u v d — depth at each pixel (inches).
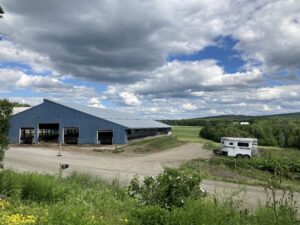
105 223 302.2
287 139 3344.0
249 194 790.5
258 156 1856.5
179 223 305.6
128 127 2155.5
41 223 291.1
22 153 1590.8
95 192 522.0
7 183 446.9
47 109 2253.9
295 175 1198.9
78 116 2206.0
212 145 2615.7
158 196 389.4
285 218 291.1
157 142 2439.7
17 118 2279.8
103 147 2017.7
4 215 312.5
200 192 402.6
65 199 460.1
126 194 497.0
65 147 2004.2
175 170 413.4
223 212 315.9
